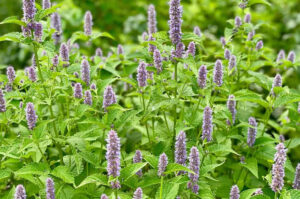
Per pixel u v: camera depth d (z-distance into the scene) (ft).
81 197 6.18
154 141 6.74
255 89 8.36
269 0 12.19
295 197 5.96
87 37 7.29
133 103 7.62
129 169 5.75
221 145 6.21
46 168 5.95
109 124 6.10
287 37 11.26
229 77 7.11
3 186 6.63
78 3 12.60
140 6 12.81
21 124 6.34
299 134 7.97
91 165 6.34
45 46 6.17
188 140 6.57
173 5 6.12
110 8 12.71
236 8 11.29
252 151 6.79
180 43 6.20
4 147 6.12
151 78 6.61
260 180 6.83
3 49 11.73
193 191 6.01
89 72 6.48
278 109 8.28
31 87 6.33
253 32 7.32
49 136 6.11
